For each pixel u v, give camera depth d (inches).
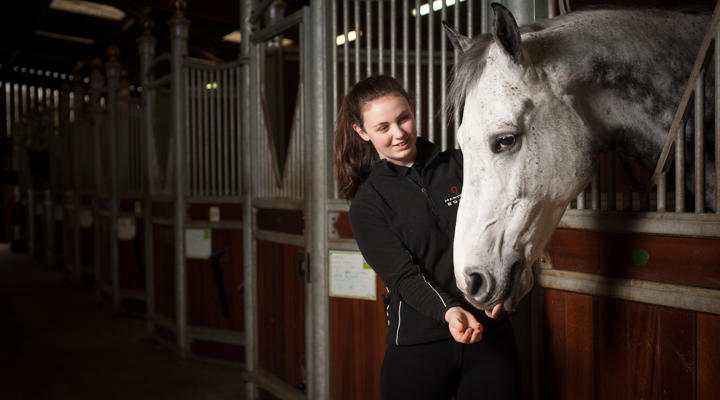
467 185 40.7
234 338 124.9
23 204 402.3
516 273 40.1
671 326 44.6
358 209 48.4
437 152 48.8
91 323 174.9
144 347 144.9
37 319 180.9
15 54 470.3
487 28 63.5
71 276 257.6
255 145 103.0
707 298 41.2
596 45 43.1
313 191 79.7
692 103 43.2
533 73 39.8
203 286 130.0
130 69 473.1
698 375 42.6
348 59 76.9
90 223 242.5
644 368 47.0
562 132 41.1
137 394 108.2
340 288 77.6
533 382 58.4
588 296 52.1
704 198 43.3
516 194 39.5
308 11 81.9
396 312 47.4
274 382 96.4
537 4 58.4
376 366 74.9
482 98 39.9
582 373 53.0
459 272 39.7
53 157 300.4
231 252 125.8
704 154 46.3
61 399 105.4
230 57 406.9
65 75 545.6
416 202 46.7
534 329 57.9
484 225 39.3
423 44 110.3
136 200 182.4
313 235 79.5
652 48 44.7
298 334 88.7
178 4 130.0
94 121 224.4
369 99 45.4
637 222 46.4
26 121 386.6
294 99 127.6
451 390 46.8
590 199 65.4
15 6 372.8
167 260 144.7
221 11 240.8
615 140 45.7
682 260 43.3
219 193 128.3
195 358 131.7
